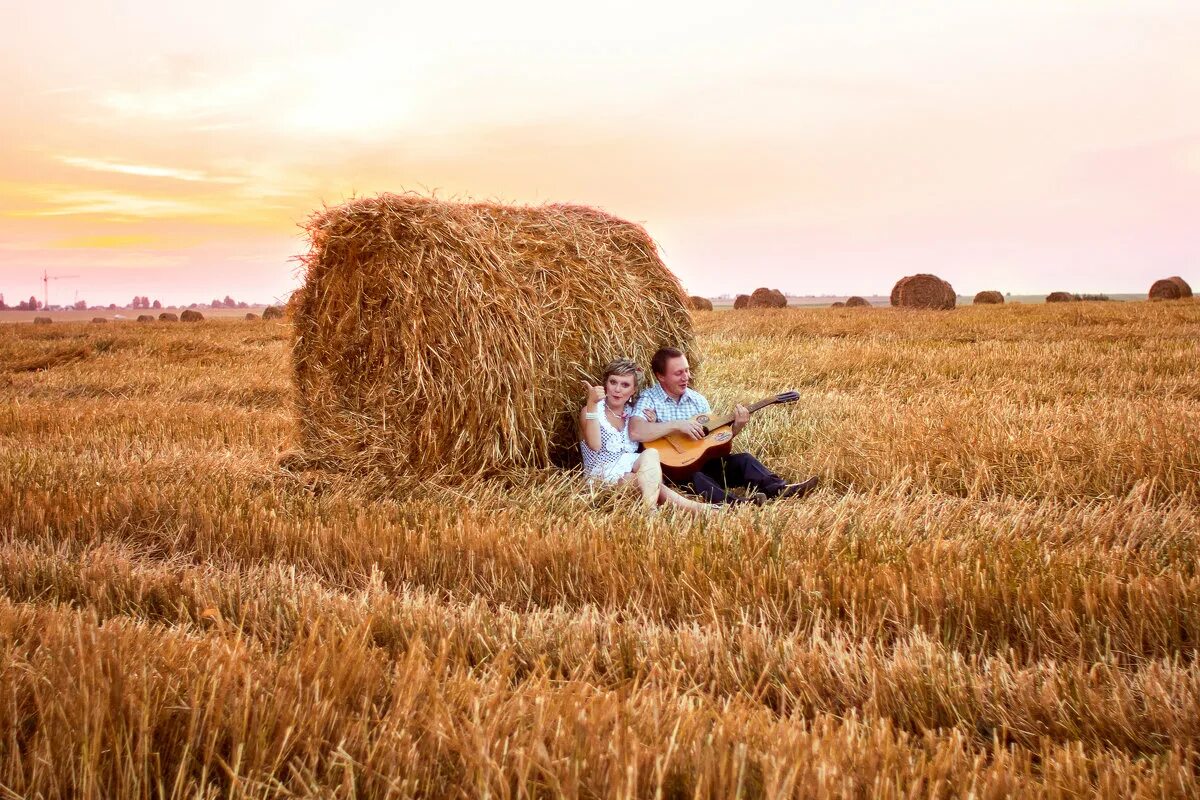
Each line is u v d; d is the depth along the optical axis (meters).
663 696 2.43
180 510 4.81
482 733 2.12
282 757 2.08
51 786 1.92
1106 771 2.04
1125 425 6.17
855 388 9.47
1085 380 9.32
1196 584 3.24
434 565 4.02
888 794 1.93
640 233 6.57
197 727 2.18
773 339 15.45
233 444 7.07
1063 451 5.60
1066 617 3.11
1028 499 5.16
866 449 6.04
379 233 5.93
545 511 5.03
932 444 5.91
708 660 2.90
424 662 2.67
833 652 2.93
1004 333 16.02
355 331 6.25
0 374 12.72
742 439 6.71
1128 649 2.99
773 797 1.86
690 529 4.41
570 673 2.85
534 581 3.81
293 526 4.54
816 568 3.65
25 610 3.08
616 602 3.48
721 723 2.21
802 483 5.45
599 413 5.54
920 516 4.63
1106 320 19.17
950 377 10.10
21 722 2.17
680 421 5.63
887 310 28.50
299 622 2.89
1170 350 11.89
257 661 2.68
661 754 2.05
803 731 2.24
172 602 3.56
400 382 5.91
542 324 5.74
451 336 5.58
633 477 5.34
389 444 5.99
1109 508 4.68
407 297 5.73
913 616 3.29
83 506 4.84
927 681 2.71
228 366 13.63
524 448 5.73
